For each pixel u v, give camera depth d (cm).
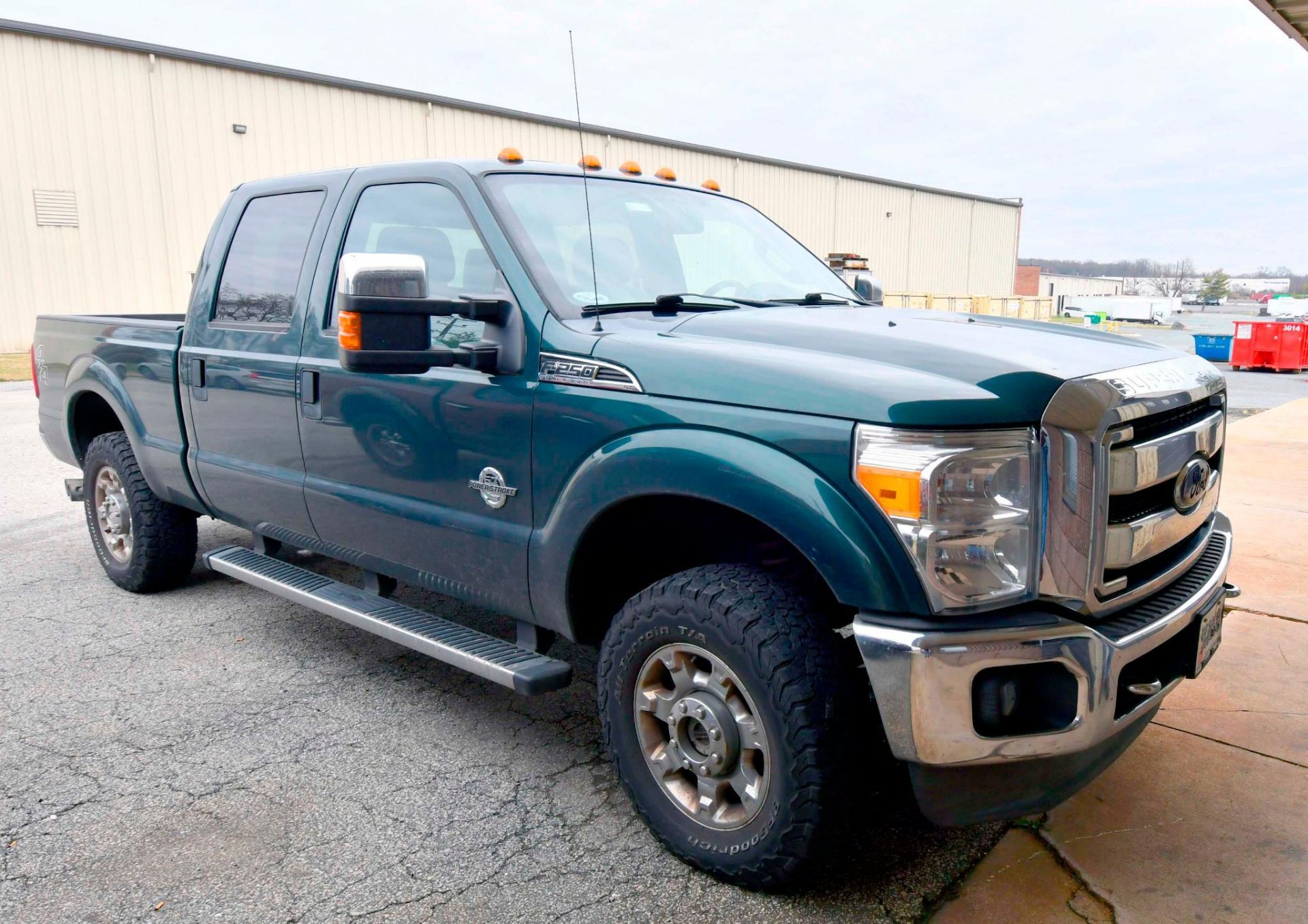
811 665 222
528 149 2489
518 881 246
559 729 335
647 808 258
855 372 221
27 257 1759
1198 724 333
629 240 325
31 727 332
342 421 337
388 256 253
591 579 278
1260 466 779
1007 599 209
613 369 255
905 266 4028
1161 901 238
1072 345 249
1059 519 211
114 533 482
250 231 399
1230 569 498
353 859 255
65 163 1788
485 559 295
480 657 284
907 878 248
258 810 279
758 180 3178
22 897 237
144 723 335
